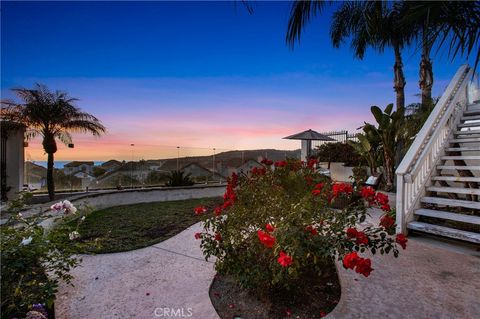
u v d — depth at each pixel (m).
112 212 6.37
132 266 3.03
